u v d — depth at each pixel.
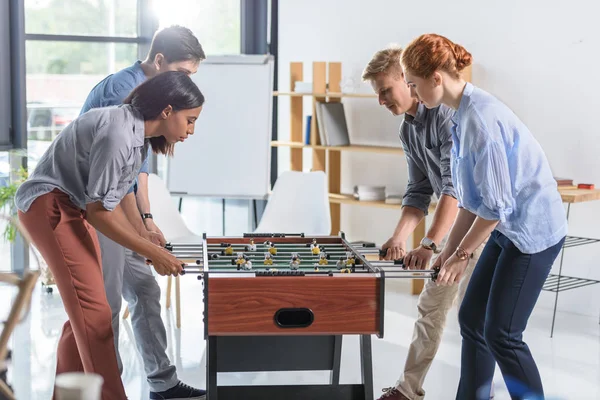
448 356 4.48
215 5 6.79
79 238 3.07
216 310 2.80
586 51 5.18
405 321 5.15
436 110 3.32
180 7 6.61
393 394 3.49
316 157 6.38
